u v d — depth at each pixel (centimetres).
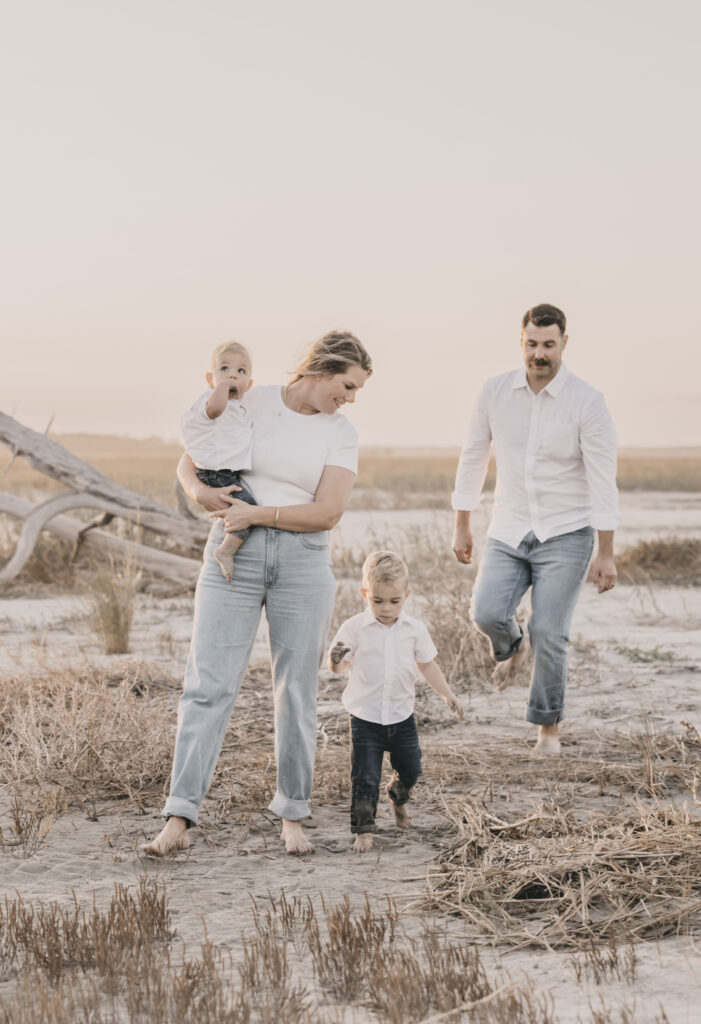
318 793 594
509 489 668
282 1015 323
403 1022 322
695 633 1130
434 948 375
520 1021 315
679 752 655
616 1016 322
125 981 351
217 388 488
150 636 1134
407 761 527
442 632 949
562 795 577
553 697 659
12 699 734
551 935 396
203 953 355
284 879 465
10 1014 318
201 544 1548
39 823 522
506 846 470
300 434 496
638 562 1730
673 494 4522
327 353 488
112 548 1525
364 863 488
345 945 374
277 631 504
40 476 5828
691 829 465
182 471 511
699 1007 328
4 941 379
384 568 513
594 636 1113
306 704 507
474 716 778
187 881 461
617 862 443
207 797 582
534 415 651
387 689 517
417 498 3856
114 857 488
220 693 498
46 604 1378
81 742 623
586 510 655
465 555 704
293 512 489
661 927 396
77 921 388
